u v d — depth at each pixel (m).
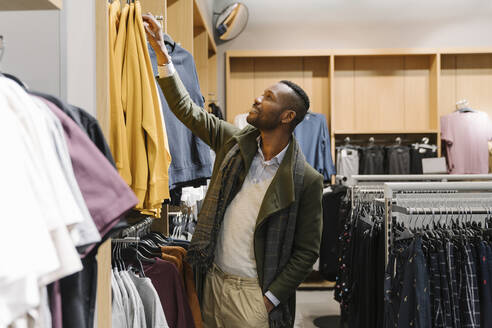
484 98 5.24
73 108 0.82
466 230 2.00
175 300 1.67
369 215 2.64
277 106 1.75
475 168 4.91
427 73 5.24
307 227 1.82
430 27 5.19
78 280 0.74
